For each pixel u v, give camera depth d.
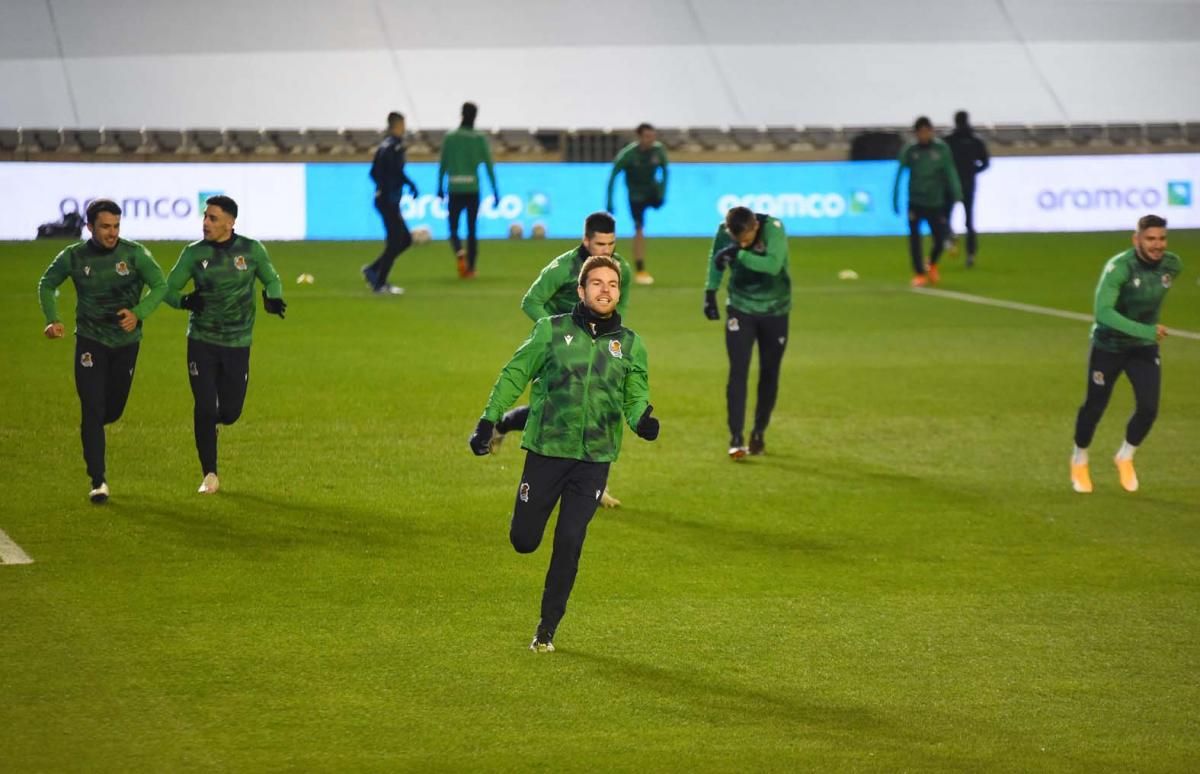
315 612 16.45
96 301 21.02
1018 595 17.72
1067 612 17.03
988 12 87.12
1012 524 21.17
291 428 26.75
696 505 22.00
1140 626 16.52
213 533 19.72
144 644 15.20
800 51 84.31
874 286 51.00
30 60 76.56
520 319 41.84
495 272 54.09
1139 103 83.19
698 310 44.69
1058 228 71.38
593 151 74.06
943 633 16.19
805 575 18.45
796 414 29.19
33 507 20.80
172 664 14.61
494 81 80.50
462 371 33.22
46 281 20.86
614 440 15.21
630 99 80.75
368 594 17.19
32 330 37.59
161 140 72.50
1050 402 30.52
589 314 15.14
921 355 36.44
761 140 78.00
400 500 21.80
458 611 16.61
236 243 21.50
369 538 19.69
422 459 24.55
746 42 84.38
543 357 15.09
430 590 17.42
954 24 86.75
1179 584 18.25
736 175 70.31
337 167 65.75
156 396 29.31
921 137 50.06
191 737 12.75
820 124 80.94
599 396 15.04
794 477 23.92
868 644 15.77
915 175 50.38
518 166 68.50
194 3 80.94
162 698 13.68
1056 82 83.69
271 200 65.06
